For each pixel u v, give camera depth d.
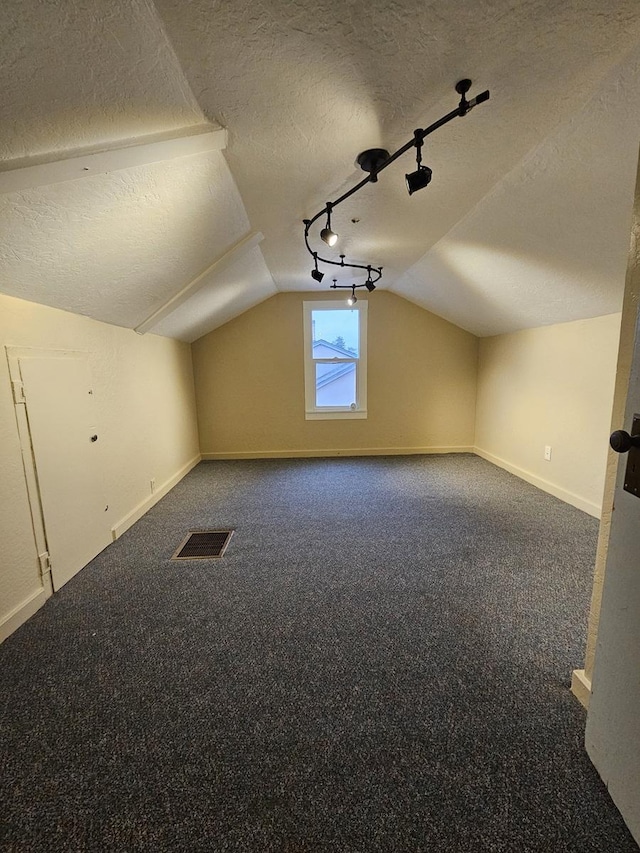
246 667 1.44
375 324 4.47
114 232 1.63
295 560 2.25
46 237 1.45
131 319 2.70
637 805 0.86
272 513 2.96
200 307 3.33
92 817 0.96
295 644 1.56
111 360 2.59
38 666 1.46
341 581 2.02
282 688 1.35
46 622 1.72
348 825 0.93
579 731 1.16
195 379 4.49
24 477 1.76
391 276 3.69
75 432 2.16
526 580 2.00
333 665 1.45
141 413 3.03
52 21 0.81
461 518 2.80
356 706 1.27
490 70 1.08
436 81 1.12
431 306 4.25
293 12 0.88
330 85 1.13
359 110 1.25
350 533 2.59
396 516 2.86
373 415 4.63
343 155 1.52
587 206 1.64
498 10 0.90
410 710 1.25
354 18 0.91
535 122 1.31
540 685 1.34
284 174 1.65
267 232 2.37
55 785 1.04
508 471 3.95
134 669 1.44
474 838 0.90
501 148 1.47
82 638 1.62
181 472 3.90
